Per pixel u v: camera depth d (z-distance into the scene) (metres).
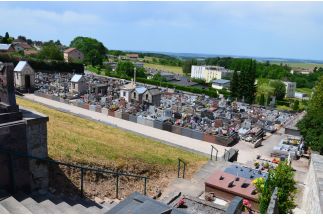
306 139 35.12
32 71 64.75
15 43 134.00
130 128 43.31
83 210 11.71
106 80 82.62
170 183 21.22
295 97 130.88
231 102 69.44
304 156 35.69
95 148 23.41
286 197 15.21
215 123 43.94
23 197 11.80
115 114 49.66
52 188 14.59
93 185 17.39
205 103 62.59
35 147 13.05
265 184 15.55
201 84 132.12
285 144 38.94
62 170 17.19
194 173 24.45
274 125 52.38
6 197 10.84
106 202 15.67
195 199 16.25
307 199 17.78
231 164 27.17
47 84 69.75
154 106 52.03
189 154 31.89
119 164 21.17
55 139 23.38
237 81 86.25
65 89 64.75
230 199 18.11
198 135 40.91
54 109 50.16
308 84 172.62
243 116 53.62
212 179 19.56
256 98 90.75
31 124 12.59
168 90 80.31
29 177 12.70
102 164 20.09
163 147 33.75
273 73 178.12
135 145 30.97
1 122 11.77
